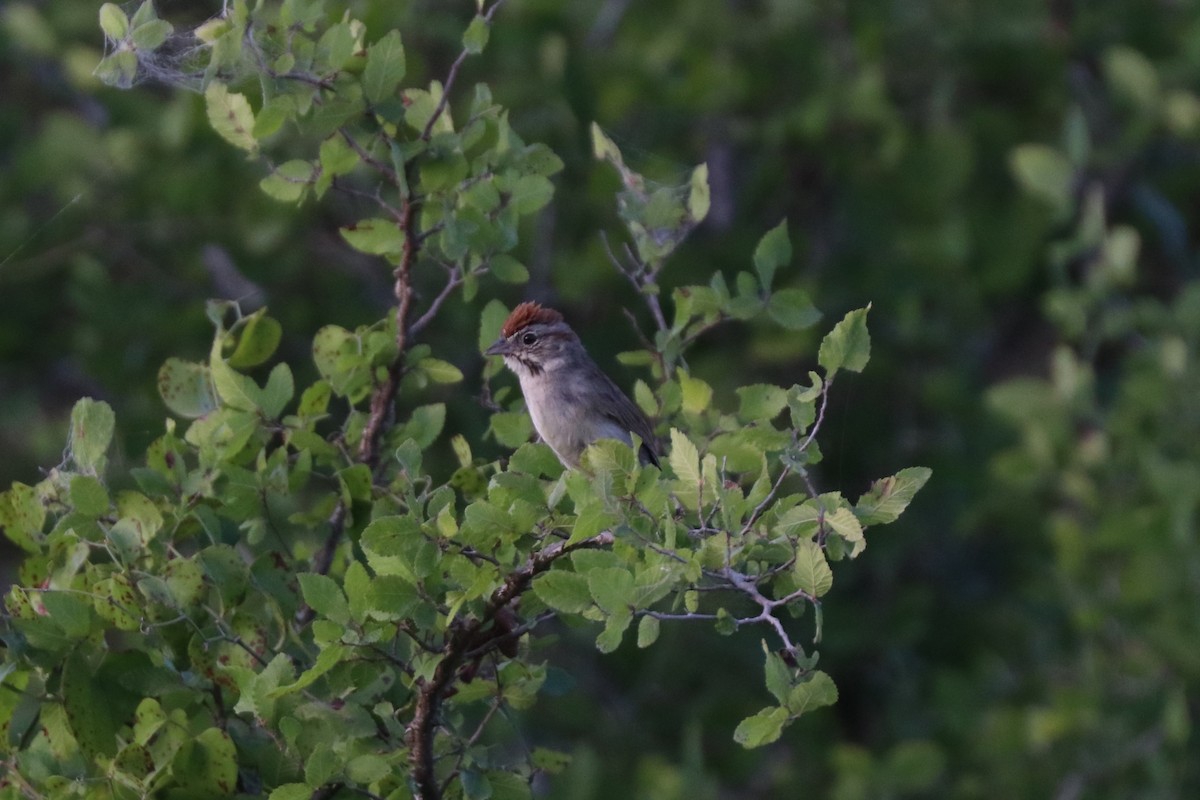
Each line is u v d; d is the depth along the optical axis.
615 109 16.30
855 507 6.57
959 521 15.85
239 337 10.01
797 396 6.68
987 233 17.06
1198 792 14.41
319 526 8.53
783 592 6.70
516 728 7.73
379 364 8.74
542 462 7.84
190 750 7.51
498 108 8.53
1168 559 14.10
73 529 7.80
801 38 17.08
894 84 18.09
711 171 17.06
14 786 7.74
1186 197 18.06
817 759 15.56
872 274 16.86
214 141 15.90
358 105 8.23
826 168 17.39
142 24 8.15
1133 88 16.56
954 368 17.03
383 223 8.73
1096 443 14.41
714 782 13.69
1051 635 15.94
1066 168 14.64
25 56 17.30
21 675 7.81
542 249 15.79
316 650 8.05
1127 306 14.78
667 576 6.23
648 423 9.33
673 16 17.58
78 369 17.11
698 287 8.88
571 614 7.35
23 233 16.27
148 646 7.91
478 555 6.75
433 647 7.05
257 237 15.83
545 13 16.14
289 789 6.94
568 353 10.45
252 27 8.06
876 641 15.57
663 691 15.53
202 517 8.18
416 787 7.18
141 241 16.50
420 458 7.21
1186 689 14.52
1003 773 14.77
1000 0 17.58
